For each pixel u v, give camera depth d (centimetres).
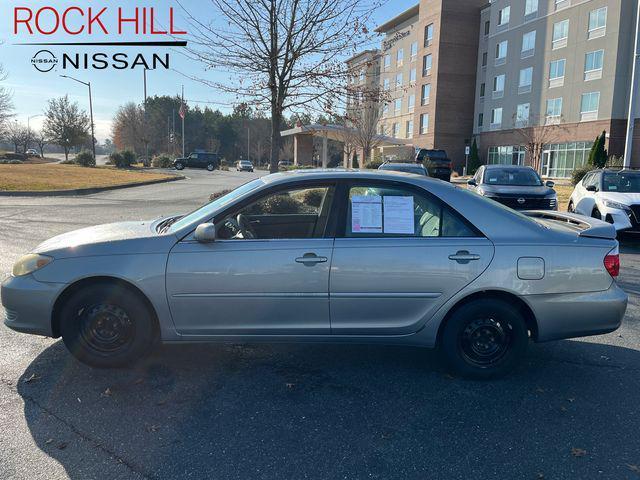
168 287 384
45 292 385
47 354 439
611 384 402
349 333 394
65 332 396
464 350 402
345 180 404
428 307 390
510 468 290
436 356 453
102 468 282
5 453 294
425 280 386
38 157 7281
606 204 1071
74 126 6191
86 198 1919
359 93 1125
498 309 392
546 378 412
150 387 382
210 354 448
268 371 416
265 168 7700
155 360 432
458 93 5131
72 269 385
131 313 394
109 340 400
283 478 277
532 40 4225
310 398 371
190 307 387
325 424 334
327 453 301
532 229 401
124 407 351
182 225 408
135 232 417
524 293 389
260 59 1070
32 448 300
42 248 405
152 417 339
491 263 386
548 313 394
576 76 3791
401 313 391
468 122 5197
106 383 387
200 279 383
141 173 3500
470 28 5075
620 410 360
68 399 361
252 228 455
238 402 362
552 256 390
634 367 437
